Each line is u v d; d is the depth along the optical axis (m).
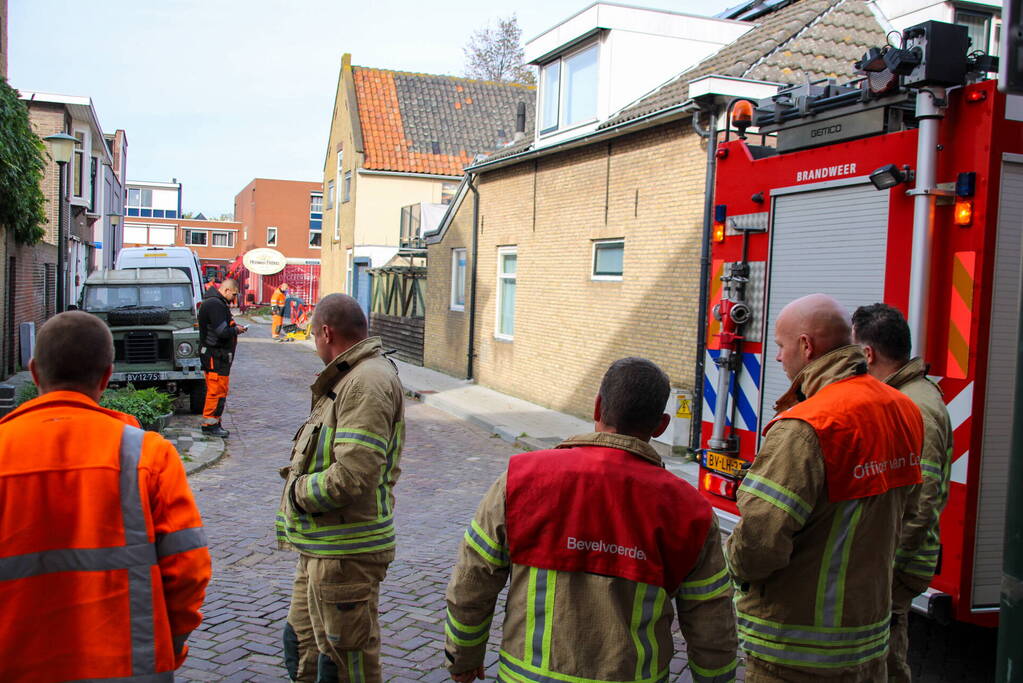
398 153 26.84
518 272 14.89
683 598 2.16
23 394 9.16
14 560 2.06
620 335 11.71
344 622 3.13
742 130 5.45
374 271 24.50
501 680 2.15
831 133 4.70
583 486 2.14
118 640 2.10
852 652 2.58
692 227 10.21
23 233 15.72
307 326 28.58
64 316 2.28
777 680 2.63
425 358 19.86
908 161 4.14
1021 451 1.99
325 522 3.13
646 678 2.06
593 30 12.95
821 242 4.69
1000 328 3.83
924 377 3.34
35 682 2.05
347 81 28.14
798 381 2.83
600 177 12.27
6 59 18.78
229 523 6.87
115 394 10.06
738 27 13.70
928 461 3.09
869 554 2.60
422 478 8.90
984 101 3.79
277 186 54.03
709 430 5.46
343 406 3.09
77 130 26.95
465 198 17.16
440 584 5.57
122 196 44.28
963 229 3.87
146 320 11.93
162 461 2.24
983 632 4.82
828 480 2.52
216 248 63.47
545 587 2.11
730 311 5.18
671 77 13.30
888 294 4.23
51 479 2.11
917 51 3.94
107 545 2.11
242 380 16.88
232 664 4.27
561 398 13.34
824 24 11.52
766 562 2.50
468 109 29.02
